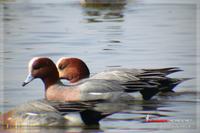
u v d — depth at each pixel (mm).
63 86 16422
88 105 13516
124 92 16219
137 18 30312
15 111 13688
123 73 16703
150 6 34312
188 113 14344
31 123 13391
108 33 26141
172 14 31172
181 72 18812
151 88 16250
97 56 21266
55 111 13398
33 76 16469
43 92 16609
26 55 21406
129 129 13023
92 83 16344
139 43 23797
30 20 29562
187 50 22219
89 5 34281
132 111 14734
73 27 27703
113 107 15562
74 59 17500
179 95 16234
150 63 20141
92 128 13227
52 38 24922
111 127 13188
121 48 22797
